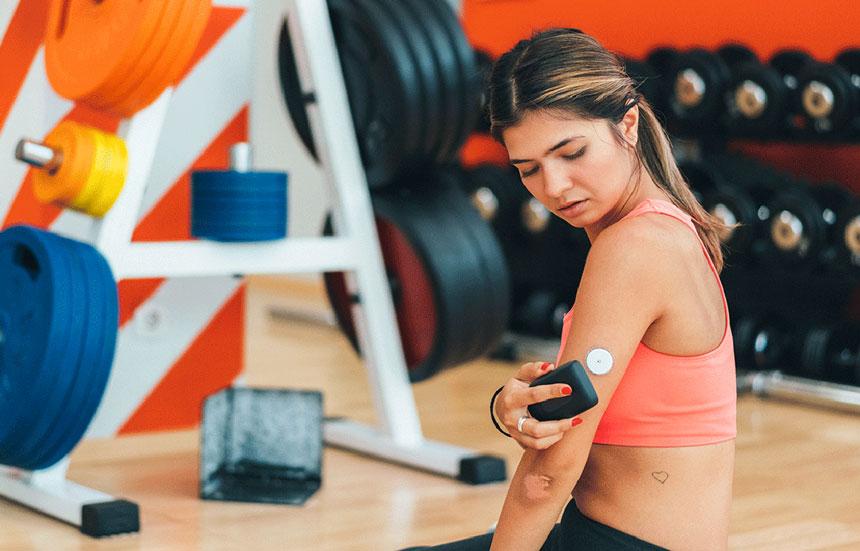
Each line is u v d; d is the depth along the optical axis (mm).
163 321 3090
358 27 3008
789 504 2738
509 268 4773
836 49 4336
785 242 3887
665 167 1366
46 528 2479
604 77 1254
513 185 4566
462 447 3264
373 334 3059
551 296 4656
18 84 2957
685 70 4203
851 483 2939
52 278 2322
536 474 1281
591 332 1247
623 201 1337
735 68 4094
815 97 3904
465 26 5672
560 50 1261
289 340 4977
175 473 2945
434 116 2973
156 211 3041
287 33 3193
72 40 2561
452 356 3062
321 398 2811
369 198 3020
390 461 3086
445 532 2502
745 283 4211
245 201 2688
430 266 2963
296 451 2826
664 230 1267
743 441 3377
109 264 2465
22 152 2430
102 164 2471
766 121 4051
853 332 4016
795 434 3479
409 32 2957
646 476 1319
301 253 2875
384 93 3004
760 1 4578
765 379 3994
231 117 3115
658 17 4930
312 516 2604
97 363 2357
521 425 1235
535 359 4566
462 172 4684
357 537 2457
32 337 2361
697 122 4230
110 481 2857
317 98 2961
